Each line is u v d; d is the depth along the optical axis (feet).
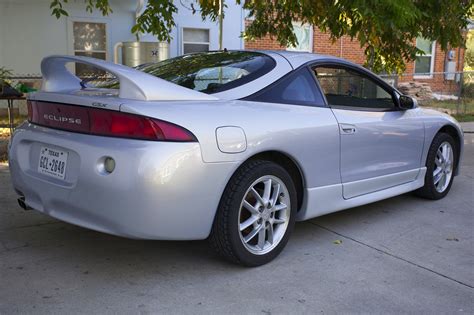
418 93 53.57
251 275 10.93
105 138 9.59
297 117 11.71
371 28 18.22
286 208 11.68
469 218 15.52
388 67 25.52
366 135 13.52
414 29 22.20
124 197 9.15
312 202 12.28
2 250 11.99
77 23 37.88
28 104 11.66
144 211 9.20
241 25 42.60
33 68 37.17
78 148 9.70
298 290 10.28
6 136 27.50
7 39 36.22
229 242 10.54
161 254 11.97
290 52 13.33
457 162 18.34
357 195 13.73
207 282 10.52
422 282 10.84
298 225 14.49
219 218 10.44
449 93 58.44
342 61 13.84
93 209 9.54
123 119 9.43
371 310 9.56
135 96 9.77
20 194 11.58
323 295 10.09
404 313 9.48
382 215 15.64
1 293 9.78
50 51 37.29
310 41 47.16
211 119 10.02
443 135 17.15
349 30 19.16
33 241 12.64
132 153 9.16
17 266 11.09
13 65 36.68
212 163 9.80
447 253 12.59
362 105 14.15
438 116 17.01
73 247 12.30
